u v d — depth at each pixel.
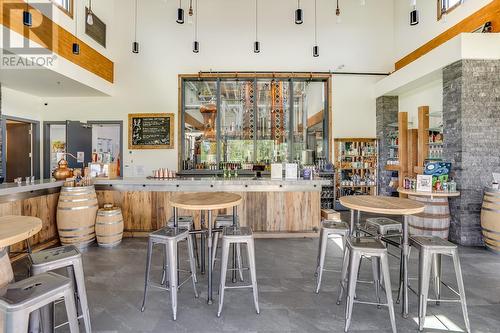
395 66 6.99
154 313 2.43
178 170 6.78
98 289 2.85
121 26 6.83
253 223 4.66
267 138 7.12
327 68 6.95
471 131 4.32
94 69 5.96
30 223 2.02
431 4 5.81
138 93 6.83
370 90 7.03
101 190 4.61
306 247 4.17
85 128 6.75
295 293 2.79
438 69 4.84
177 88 6.84
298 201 4.68
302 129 7.18
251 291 2.82
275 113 7.11
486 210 3.99
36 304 1.49
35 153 6.66
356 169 7.12
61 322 2.30
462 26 5.03
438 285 2.56
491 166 4.32
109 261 3.59
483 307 2.52
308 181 4.62
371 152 6.98
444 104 4.71
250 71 6.84
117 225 4.18
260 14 6.87
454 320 2.33
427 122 5.65
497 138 4.31
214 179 4.70
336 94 6.97
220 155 7.00
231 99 7.12
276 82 7.07
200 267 3.44
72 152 6.41
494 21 4.41
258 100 7.17
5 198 3.44
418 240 2.35
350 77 6.98
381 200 2.80
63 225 3.93
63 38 4.96
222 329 2.21
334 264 3.52
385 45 7.01
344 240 2.79
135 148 6.82
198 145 7.04
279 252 3.95
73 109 6.82
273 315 2.40
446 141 4.65
